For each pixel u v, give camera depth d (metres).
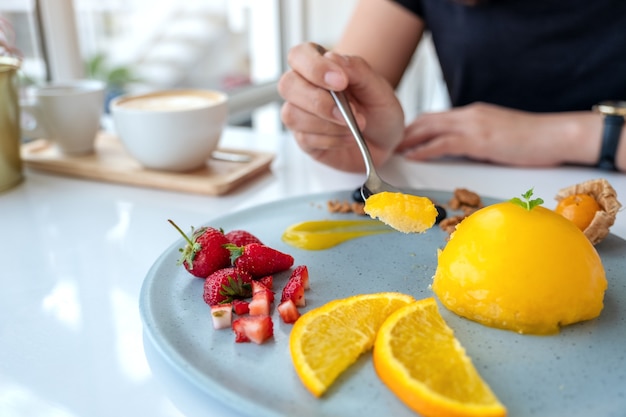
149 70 1.05
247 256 0.36
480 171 0.57
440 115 0.61
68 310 0.35
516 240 0.32
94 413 0.28
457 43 0.71
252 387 0.28
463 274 0.33
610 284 0.36
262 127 1.23
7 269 0.40
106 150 0.62
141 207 0.50
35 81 0.73
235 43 1.20
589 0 0.65
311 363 0.29
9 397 0.29
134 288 0.38
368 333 0.31
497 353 0.30
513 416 0.26
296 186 0.55
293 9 1.30
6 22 0.55
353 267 0.39
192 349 0.30
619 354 0.30
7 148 0.53
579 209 0.40
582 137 0.56
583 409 0.27
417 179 0.55
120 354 0.32
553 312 0.31
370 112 0.54
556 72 0.68
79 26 0.79
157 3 1.03
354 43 0.71
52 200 0.52
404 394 0.27
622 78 0.67
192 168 0.56
